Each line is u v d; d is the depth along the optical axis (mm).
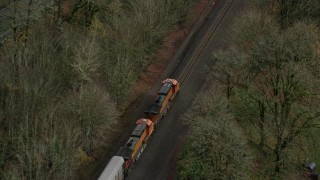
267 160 81125
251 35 91875
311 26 94062
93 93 78625
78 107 77375
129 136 85812
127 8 103062
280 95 82625
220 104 77750
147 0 97625
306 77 75188
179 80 99125
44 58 80000
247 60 82438
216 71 93750
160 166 80188
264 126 82250
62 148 69375
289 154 82875
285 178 79500
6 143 73125
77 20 100062
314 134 85375
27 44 83562
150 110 86188
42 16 93625
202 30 113625
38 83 77062
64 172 68750
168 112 91625
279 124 78062
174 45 109062
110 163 73500
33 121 74500
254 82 86125
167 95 89562
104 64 89000
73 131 73875
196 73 100875
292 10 104438
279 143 78125
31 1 87625
